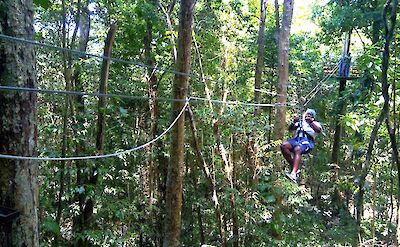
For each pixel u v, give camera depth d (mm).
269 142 8039
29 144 2607
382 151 6504
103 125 5797
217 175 7449
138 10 7508
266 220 7352
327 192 11242
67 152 5852
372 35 10367
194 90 7547
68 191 5754
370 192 7594
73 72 6676
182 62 5316
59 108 6227
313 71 14484
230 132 7047
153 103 7863
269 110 11453
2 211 2498
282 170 7340
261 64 10039
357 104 7480
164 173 8555
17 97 2531
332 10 11930
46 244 5488
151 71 8047
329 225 10055
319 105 13281
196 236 8883
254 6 13203
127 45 8117
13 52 2502
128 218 6863
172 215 5539
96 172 5730
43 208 5758
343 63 10625
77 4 6590
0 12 2471
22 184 2576
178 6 8625
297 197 7262
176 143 5457
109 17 7938
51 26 6582
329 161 12414
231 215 7254
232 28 8109
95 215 6227
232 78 7609
